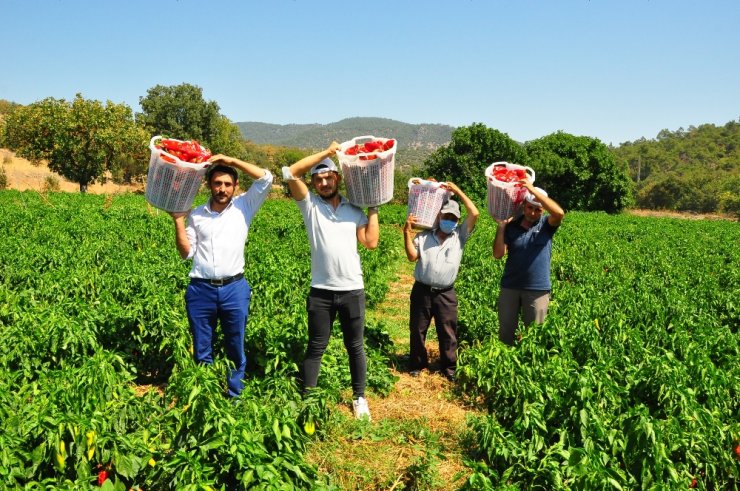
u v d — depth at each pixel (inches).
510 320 296.2
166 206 219.9
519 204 280.4
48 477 176.2
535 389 227.8
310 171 231.5
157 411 215.0
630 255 763.4
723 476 200.7
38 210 952.3
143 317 291.7
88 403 193.2
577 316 323.0
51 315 271.1
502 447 195.3
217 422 175.5
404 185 2353.6
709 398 235.0
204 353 237.6
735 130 6988.2
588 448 183.0
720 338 308.5
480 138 2197.3
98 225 768.3
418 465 203.5
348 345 245.9
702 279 572.1
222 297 229.6
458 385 293.1
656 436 185.6
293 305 336.8
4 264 456.1
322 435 229.9
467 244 765.3
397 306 486.0
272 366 261.1
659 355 285.0
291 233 807.7
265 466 164.2
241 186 2331.4
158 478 179.9
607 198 2421.3
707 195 3599.9
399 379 297.9
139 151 1926.7
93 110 1809.8
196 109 3171.8
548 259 287.1
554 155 2330.2
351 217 237.6
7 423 179.9
